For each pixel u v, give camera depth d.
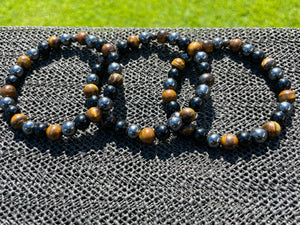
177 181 0.34
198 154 0.35
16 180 0.34
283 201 0.33
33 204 0.34
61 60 0.38
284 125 0.35
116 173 0.34
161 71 0.38
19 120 0.35
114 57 0.36
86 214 0.33
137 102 0.36
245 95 0.36
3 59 0.38
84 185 0.34
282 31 0.38
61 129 0.35
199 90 0.35
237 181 0.34
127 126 0.35
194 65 0.37
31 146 0.35
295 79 0.37
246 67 0.37
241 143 0.34
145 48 0.38
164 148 0.35
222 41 0.37
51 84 0.37
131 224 0.33
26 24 0.41
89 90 0.35
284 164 0.34
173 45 0.38
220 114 0.36
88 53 0.38
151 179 0.34
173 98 0.35
